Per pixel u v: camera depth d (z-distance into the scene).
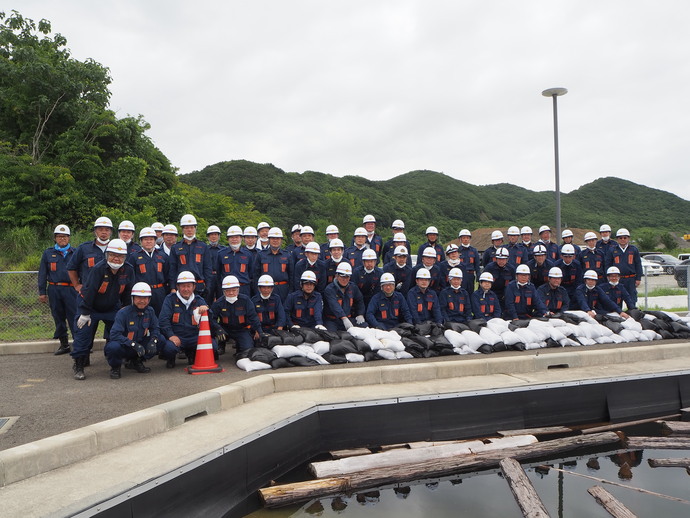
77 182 19.53
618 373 7.37
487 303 9.45
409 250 10.21
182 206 23.48
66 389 6.10
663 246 56.31
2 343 8.88
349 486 5.04
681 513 4.84
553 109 15.03
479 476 5.55
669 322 9.81
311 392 6.33
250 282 9.05
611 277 10.33
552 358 7.64
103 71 21.64
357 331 7.90
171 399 5.62
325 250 10.12
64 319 8.65
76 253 7.69
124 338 6.59
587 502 5.05
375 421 5.99
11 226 18.09
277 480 5.15
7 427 4.71
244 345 7.78
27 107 20.05
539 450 5.93
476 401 6.45
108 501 3.50
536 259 10.52
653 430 6.92
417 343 7.95
